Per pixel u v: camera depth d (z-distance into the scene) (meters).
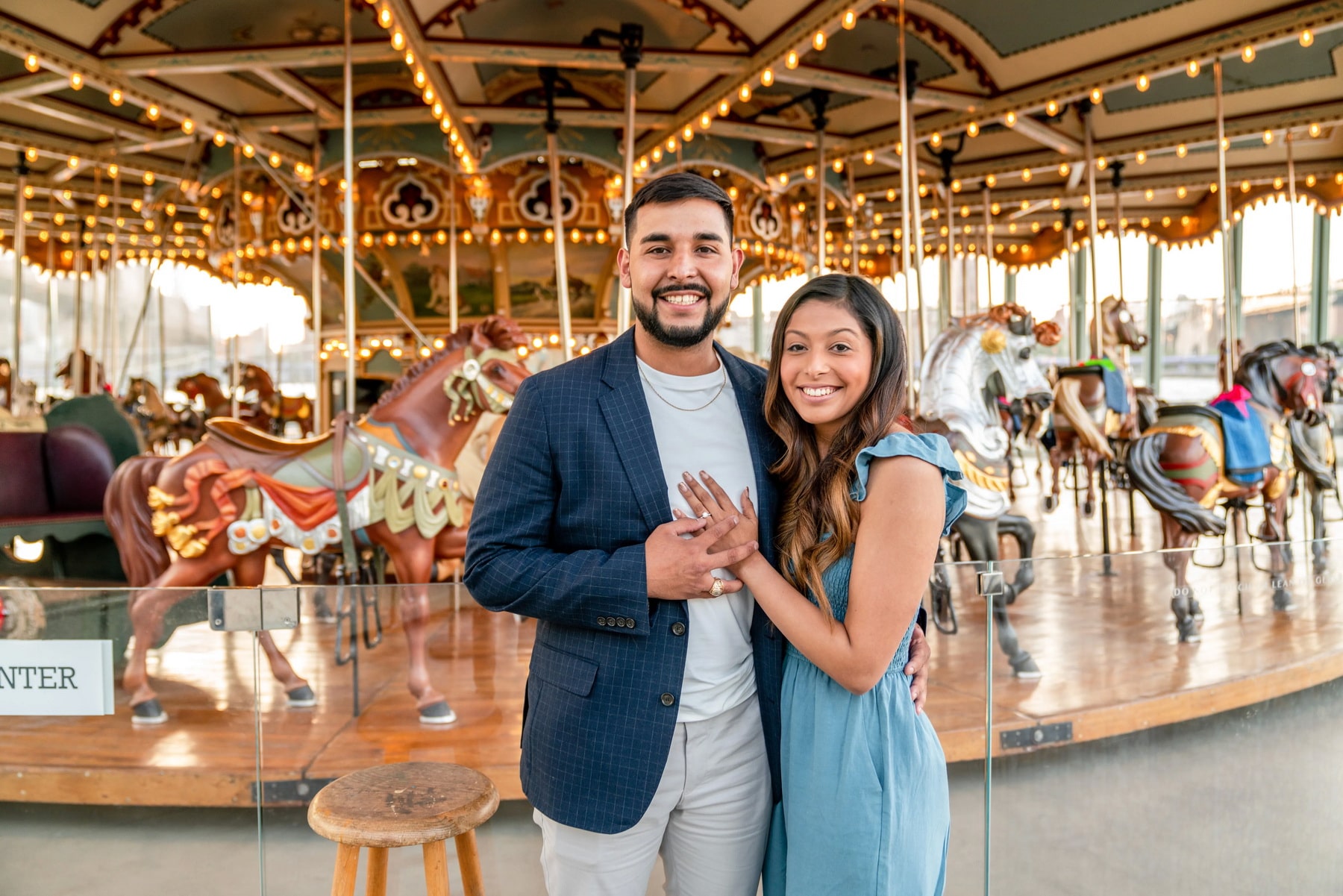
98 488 5.38
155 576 3.22
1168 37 5.34
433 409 3.35
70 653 1.96
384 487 3.21
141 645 1.99
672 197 1.41
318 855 2.02
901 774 1.38
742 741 1.46
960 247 14.05
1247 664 2.44
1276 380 5.63
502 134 7.07
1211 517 4.55
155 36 5.26
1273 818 2.40
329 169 7.37
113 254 7.87
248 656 2.05
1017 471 12.62
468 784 1.60
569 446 1.41
